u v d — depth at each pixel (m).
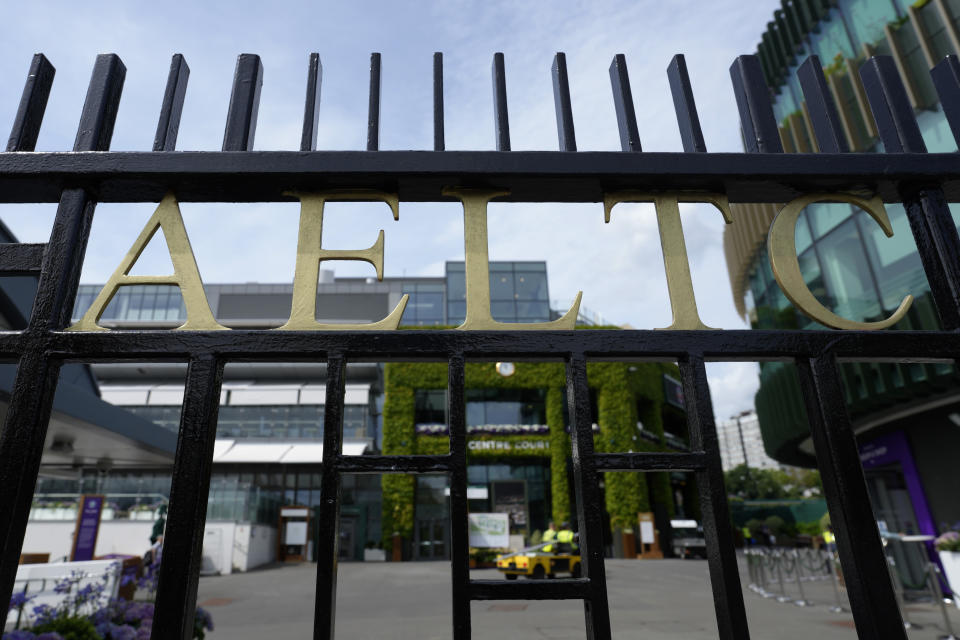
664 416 34.62
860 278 11.20
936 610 8.16
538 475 27.38
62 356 1.07
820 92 1.36
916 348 1.15
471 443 27.03
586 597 0.98
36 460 1.03
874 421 12.30
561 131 1.34
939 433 11.51
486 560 20.48
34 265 1.15
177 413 32.31
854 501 1.05
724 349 1.14
